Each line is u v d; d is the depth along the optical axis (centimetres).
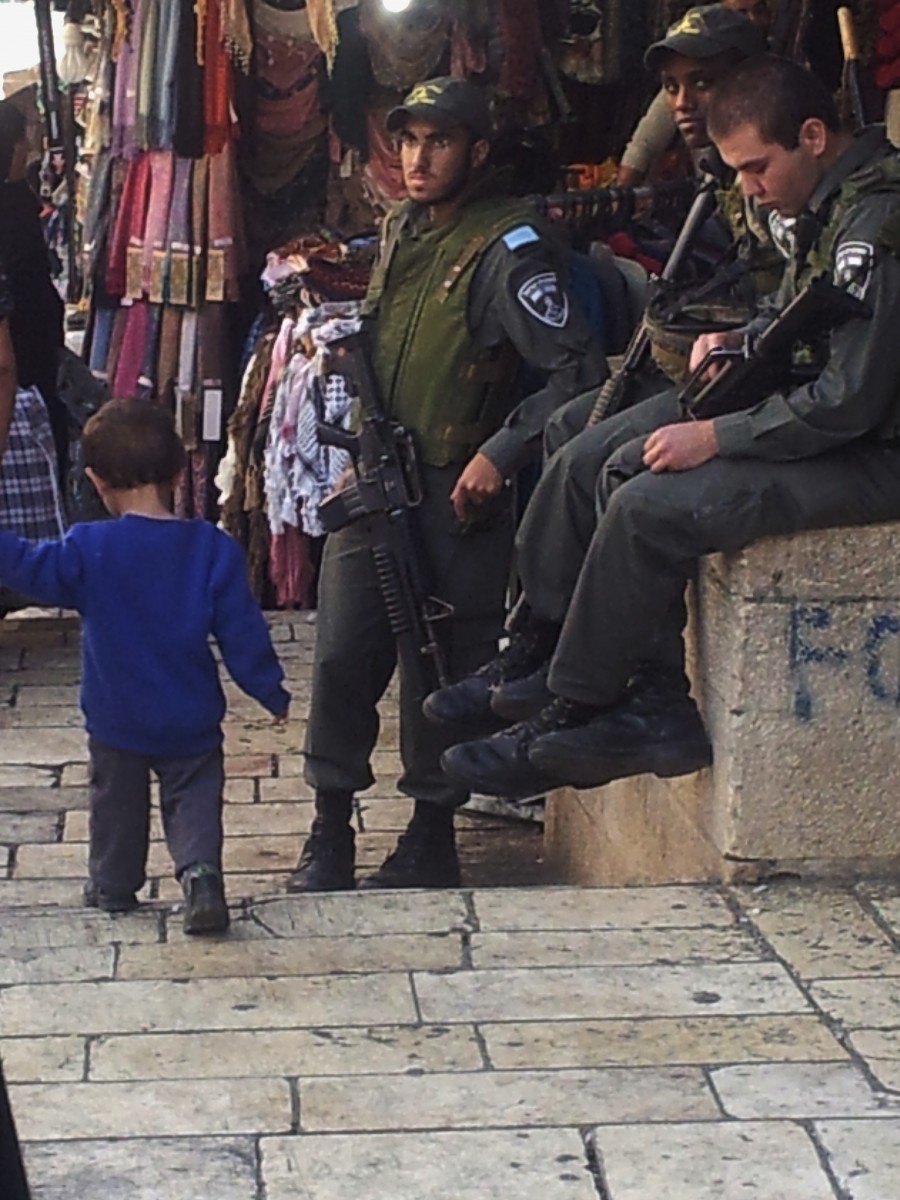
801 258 380
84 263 821
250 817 536
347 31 760
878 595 379
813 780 385
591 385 444
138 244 783
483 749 409
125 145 777
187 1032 320
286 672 664
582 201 552
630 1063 305
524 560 427
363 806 554
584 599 384
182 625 384
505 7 712
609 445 414
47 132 874
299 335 732
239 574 391
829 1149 275
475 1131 282
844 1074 301
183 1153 275
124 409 391
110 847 391
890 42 564
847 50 477
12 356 570
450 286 451
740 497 370
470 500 450
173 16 753
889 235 356
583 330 446
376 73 741
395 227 466
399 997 334
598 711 399
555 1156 274
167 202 779
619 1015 325
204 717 387
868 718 384
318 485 732
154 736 384
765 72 370
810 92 369
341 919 374
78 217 867
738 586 379
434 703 442
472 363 455
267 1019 325
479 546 466
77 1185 265
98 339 809
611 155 753
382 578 459
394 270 462
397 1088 297
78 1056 310
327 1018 325
